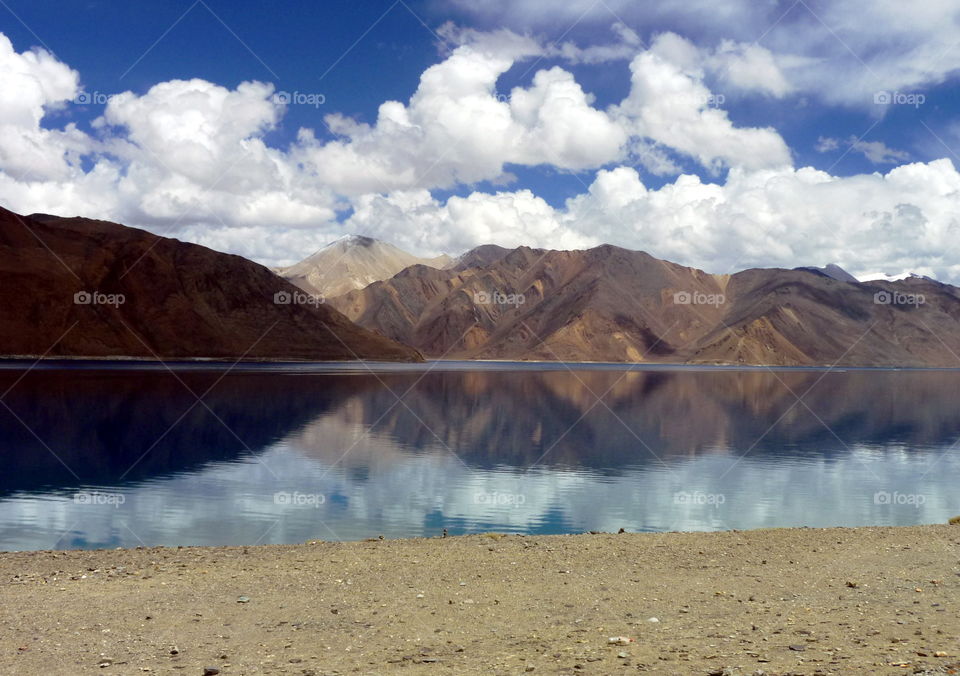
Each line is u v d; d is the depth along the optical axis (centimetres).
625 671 638
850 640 719
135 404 5428
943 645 689
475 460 3023
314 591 985
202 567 1132
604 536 1370
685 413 5625
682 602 911
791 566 1112
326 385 8450
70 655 741
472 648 734
